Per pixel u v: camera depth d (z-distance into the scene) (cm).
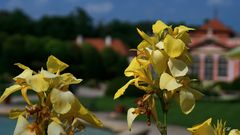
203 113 2438
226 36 6325
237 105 2883
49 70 175
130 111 192
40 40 5834
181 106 181
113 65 6900
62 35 9831
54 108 159
